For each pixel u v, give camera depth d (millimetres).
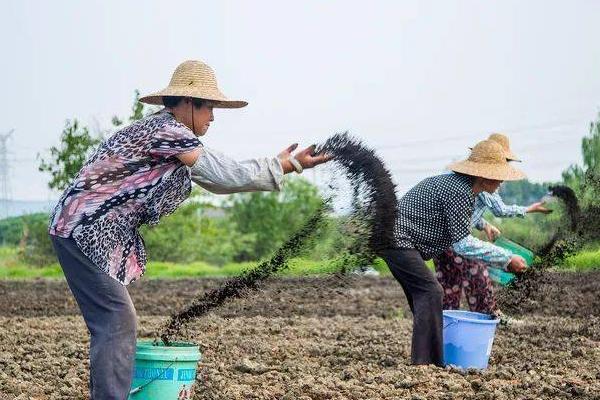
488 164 10055
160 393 7355
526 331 13297
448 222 9969
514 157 12273
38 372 9906
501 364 10531
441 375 9367
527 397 8383
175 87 7234
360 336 13359
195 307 10688
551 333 13195
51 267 38969
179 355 7352
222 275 31516
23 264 43156
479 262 11250
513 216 12836
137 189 6988
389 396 8547
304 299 18484
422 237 9969
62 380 9305
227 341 12484
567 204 13977
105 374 6844
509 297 13641
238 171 7035
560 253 13922
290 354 11352
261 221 56094
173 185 7074
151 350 7367
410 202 10055
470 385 8914
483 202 12438
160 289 24078
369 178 9234
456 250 10664
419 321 9891
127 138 7016
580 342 12258
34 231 43688
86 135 36219
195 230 48938
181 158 6969
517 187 36844
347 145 9164
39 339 12930
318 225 9586
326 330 14125
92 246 6918
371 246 9672
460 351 10094
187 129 7051
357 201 9344
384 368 10141
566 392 8562
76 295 7008
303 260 9891
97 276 6918
